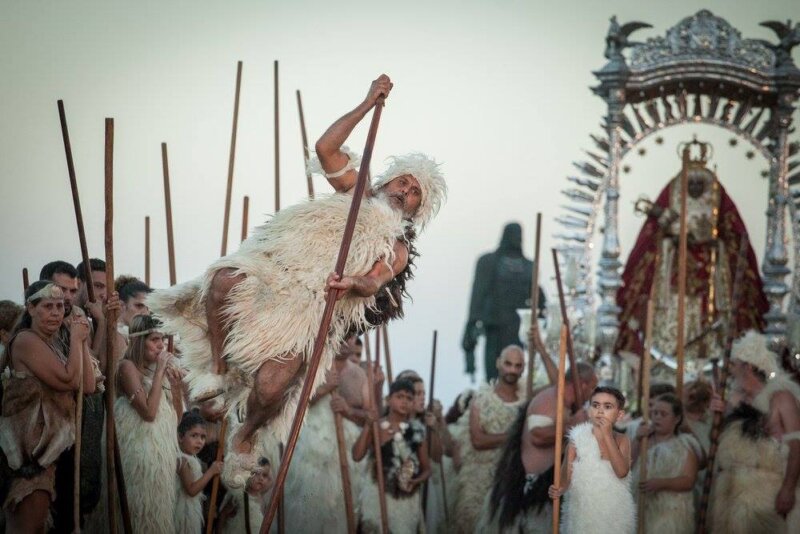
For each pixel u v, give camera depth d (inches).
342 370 442.0
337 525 418.6
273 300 279.6
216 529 364.5
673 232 563.5
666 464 406.0
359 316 288.8
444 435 461.7
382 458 417.7
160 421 331.3
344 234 274.8
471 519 444.8
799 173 571.5
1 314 316.5
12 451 287.6
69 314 309.7
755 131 595.5
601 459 345.4
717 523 407.2
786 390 406.9
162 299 287.1
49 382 288.8
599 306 551.2
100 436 315.9
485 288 638.5
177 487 342.3
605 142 565.9
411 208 294.5
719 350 562.9
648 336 414.9
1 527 296.8
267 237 285.7
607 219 559.5
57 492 303.7
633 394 552.1
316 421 421.1
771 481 401.4
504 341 633.6
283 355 280.7
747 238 441.7
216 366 285.1
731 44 563.2
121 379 328.2
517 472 405.4
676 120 571.8
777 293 563.5
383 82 288.2
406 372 448.8
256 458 292.4
